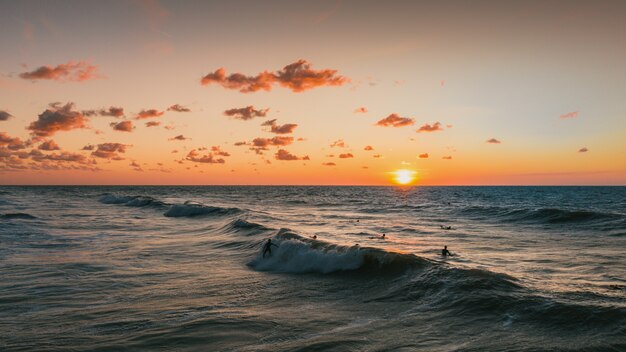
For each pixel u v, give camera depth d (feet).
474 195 400.88
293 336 28.89
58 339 28.35
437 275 41.55
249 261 59.98
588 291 36.60
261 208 204.95
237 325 31.35
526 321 29.71
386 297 38.96
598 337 26.11
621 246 71.46
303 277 49.16
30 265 56.44
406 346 26.40
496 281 37.78
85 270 53.47
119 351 26.04
